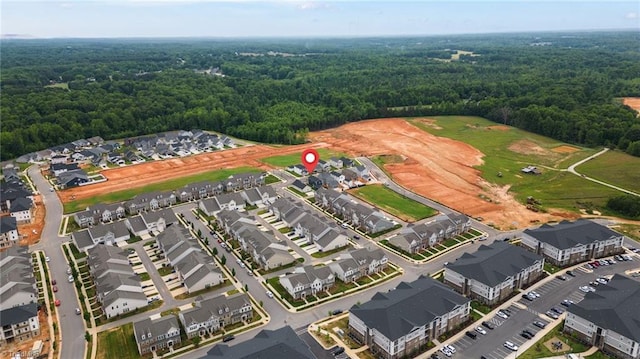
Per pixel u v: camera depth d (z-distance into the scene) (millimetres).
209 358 87750
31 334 105562
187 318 104438
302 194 195875
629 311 99938
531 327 106875
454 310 105625
